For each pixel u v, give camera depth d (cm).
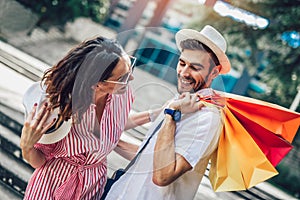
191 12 659
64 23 666
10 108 429
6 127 413
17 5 653
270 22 698
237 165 241
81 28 656
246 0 677
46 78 191
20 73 517
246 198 462
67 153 207
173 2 641
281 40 706
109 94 190
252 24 694
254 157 243
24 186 366
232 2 668
